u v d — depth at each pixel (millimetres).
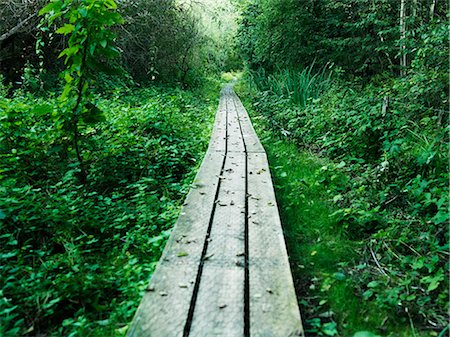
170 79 17000
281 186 4555
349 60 11352
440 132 4484
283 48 12883
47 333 2154
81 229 3385
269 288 2125
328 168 4879
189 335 1746
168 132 6332
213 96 17250
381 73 10109
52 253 3102
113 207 3865
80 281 2496
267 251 2574
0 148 4574
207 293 2070
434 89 5516
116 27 12227
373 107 5508
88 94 4332
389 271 2727
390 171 4184
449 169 3828
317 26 12250
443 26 5742
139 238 3201
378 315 2275
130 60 14547
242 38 18766
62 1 4086
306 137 6645
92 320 2271
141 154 4961
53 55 11695
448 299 2377
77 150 4426
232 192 3773
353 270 2773
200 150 6215
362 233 3367
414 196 3611
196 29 17047
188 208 3309
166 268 2312
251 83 17438
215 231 2871
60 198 3701
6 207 3297
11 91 9781
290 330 1790
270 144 6961
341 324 2195
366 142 5285
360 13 10406
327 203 3984
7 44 10469
